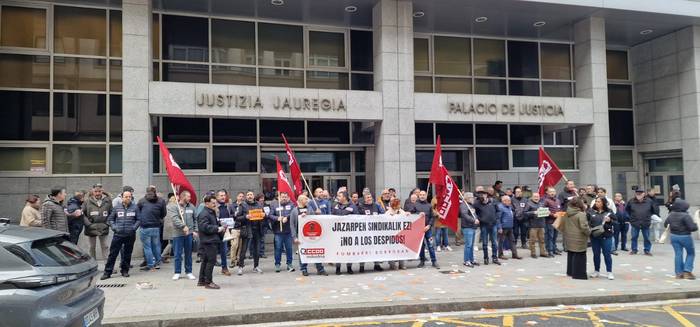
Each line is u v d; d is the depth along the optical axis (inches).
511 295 353.4
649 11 668.7
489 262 510.0
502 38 750.5
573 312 327.9
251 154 656.4
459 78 724.7
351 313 317.4
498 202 542.0
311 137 682.8
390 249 464.4
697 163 719.7
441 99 640.4
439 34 723.4
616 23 716.0
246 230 460.1
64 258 222.7
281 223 461.7
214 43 641.0
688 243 422.0
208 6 619.2
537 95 758.5
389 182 609.9
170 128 625.0
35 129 576.1
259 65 655.8
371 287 382.9
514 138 758.5
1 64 569.3
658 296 365.7
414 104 629.3
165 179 619.2
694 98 724.0
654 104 789.9
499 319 309.6
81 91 592.4
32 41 580.4
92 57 597.9
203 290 372.8
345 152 705.6
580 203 419.8
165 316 296.0
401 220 469.7
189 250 435.2
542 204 552.1
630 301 359.3
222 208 483.8
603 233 415.2
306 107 596.1
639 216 566.3
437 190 500.4
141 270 466.9
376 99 615.5
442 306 331.0
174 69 622.8
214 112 567.2
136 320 289.7
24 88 574.9
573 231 417.7
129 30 548.4
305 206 469.7
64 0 587.8
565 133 781.9
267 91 585.6
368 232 457.4
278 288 380.8
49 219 410.0
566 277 424.8
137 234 546.0
